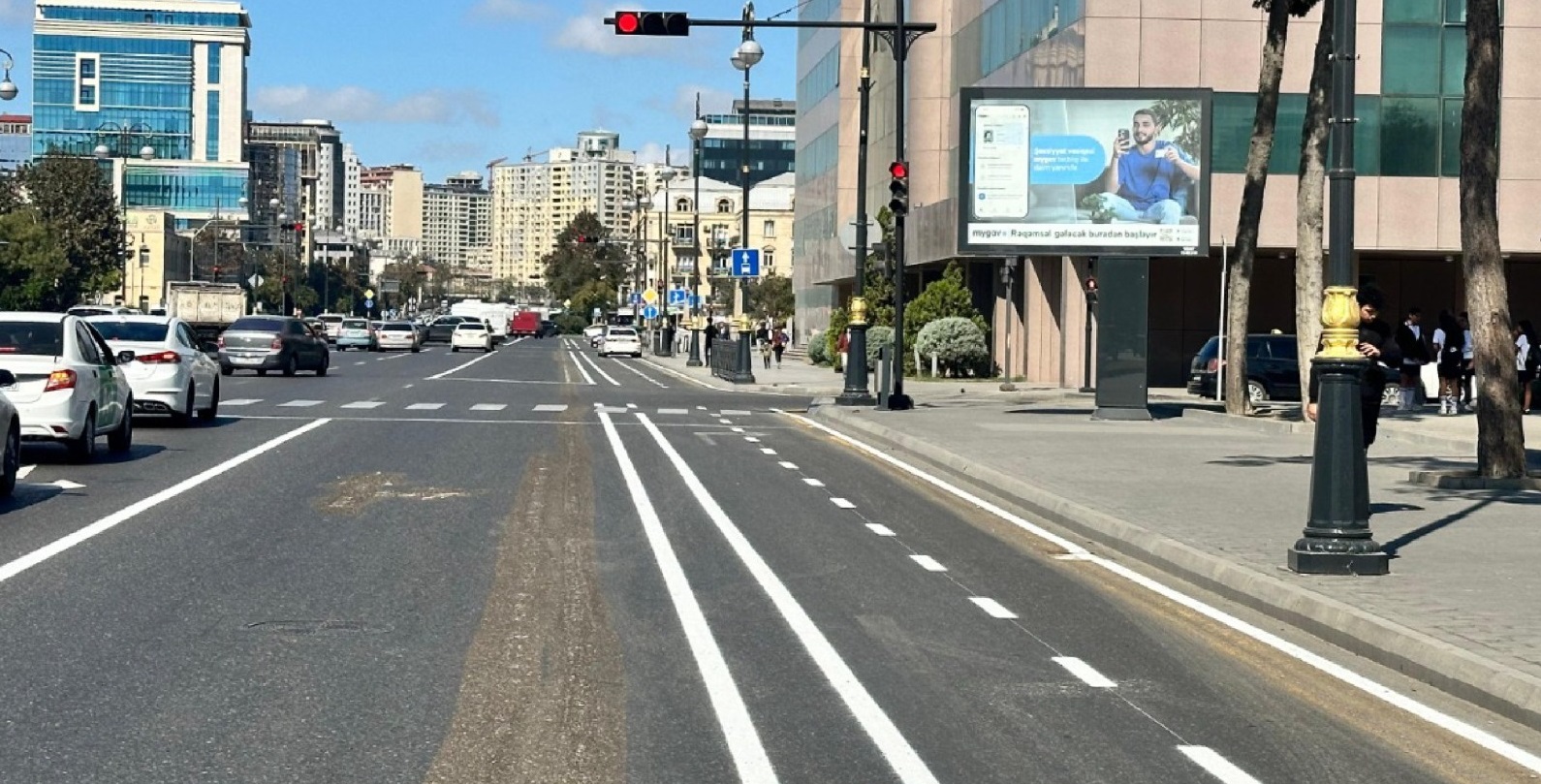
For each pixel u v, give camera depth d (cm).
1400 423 3181
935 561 1419
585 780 716
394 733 792
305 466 2112
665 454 2439
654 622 1095
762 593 1222
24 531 1480
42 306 9788
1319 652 1056
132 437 2522
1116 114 3266
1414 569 1290
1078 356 4772
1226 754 788
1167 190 3253
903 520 1708
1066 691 919
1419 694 935
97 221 11050
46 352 2041
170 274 14188
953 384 5225
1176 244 3259
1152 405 3662
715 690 896
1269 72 3241
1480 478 1994
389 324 9438
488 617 1100
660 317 9206
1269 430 2931
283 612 1109
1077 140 3269
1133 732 827
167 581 1222
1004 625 1122
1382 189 4688
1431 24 4662
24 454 2214
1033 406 3825
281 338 5009
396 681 904
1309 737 825
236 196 18912
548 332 17738
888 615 1145
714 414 3572
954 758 768
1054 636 1088
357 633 1041
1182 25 4594
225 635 1028
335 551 1384
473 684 899
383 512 1658
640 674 932
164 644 995
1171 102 3250
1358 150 4697
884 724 829
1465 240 2033
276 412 3234
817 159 8606
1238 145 4641
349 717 821
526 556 1376
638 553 1407
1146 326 3241
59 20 19838
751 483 2042
